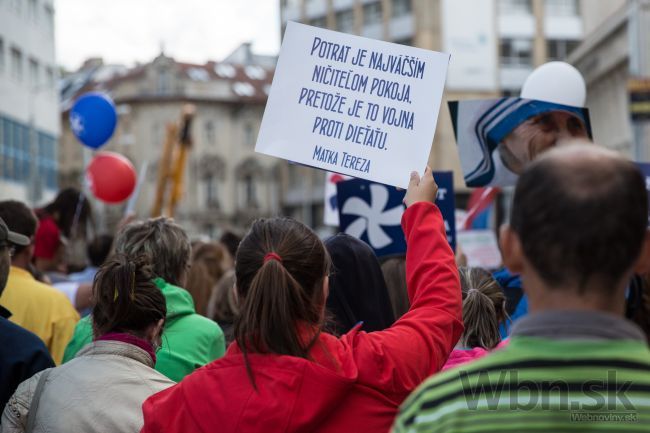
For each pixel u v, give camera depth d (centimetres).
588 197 167
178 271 411
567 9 5034
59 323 450
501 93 4916
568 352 169
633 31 3472
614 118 4288
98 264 715
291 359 257
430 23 4919
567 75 613
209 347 396
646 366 167
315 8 5747
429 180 304
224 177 7475
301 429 253
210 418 258
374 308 380
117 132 7325
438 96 331
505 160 507
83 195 700
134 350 329
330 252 380
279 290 260
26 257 467
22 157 3762
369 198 503
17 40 3694
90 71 8388
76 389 320
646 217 175
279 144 338
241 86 7594
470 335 363
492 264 884
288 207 7300
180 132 1316
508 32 4947
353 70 338
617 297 173
